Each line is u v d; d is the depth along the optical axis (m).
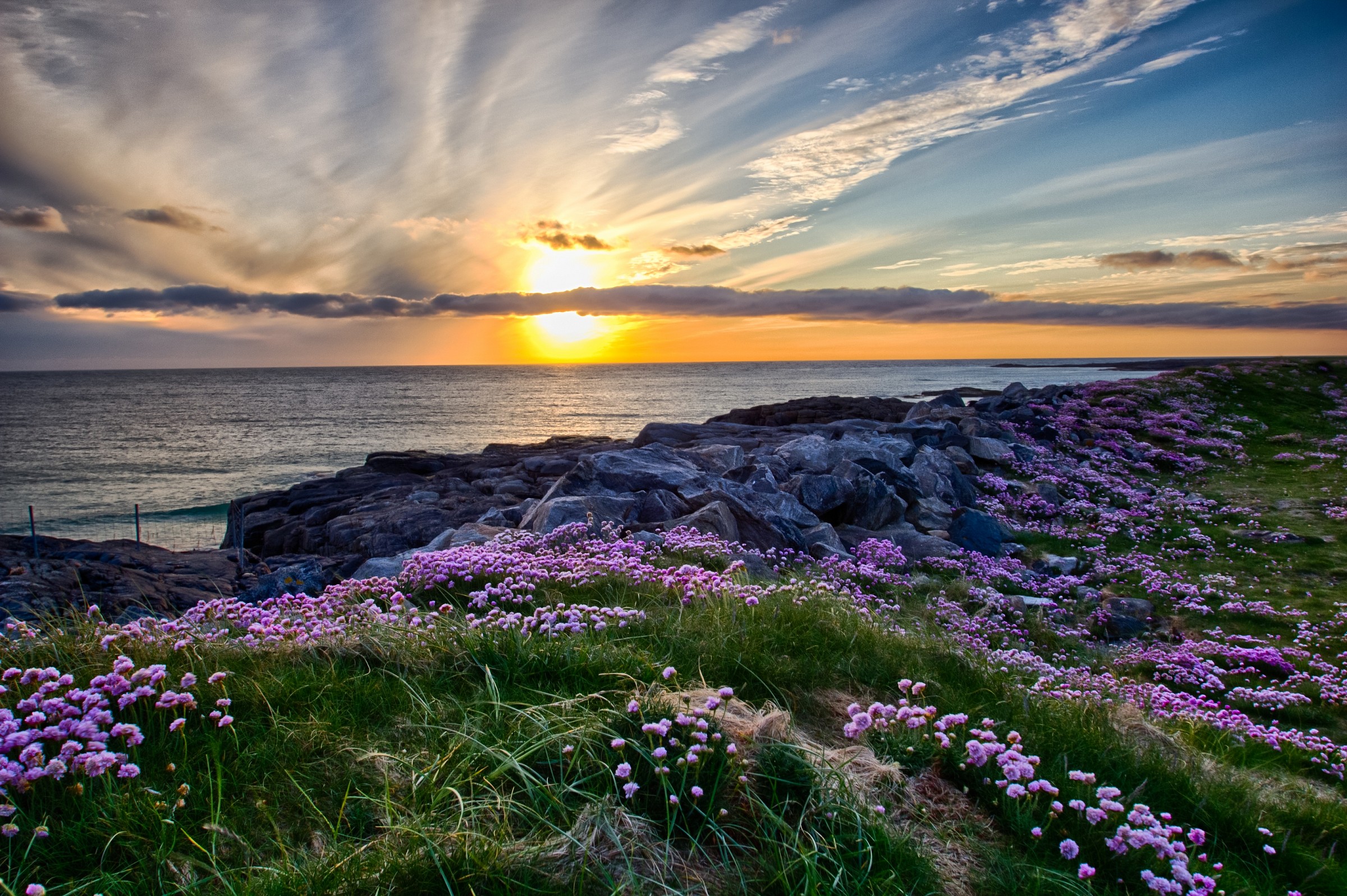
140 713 4.37
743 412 53.81
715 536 13.22
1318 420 35.84
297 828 3.54
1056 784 4.78
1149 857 4.08
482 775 3.91
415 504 23.73
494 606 7.09
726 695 4.70
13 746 3.60
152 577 14.84
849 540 17.45
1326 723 10.30
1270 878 4.56
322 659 5.39
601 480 17.94
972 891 3.68
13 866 3.11
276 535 25.41
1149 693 10.01
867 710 5.81
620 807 3.69
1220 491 25.17
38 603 11.63
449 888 2.97
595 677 5.27
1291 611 14.74
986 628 12.83
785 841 3.55
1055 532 20.52
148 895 3.01
